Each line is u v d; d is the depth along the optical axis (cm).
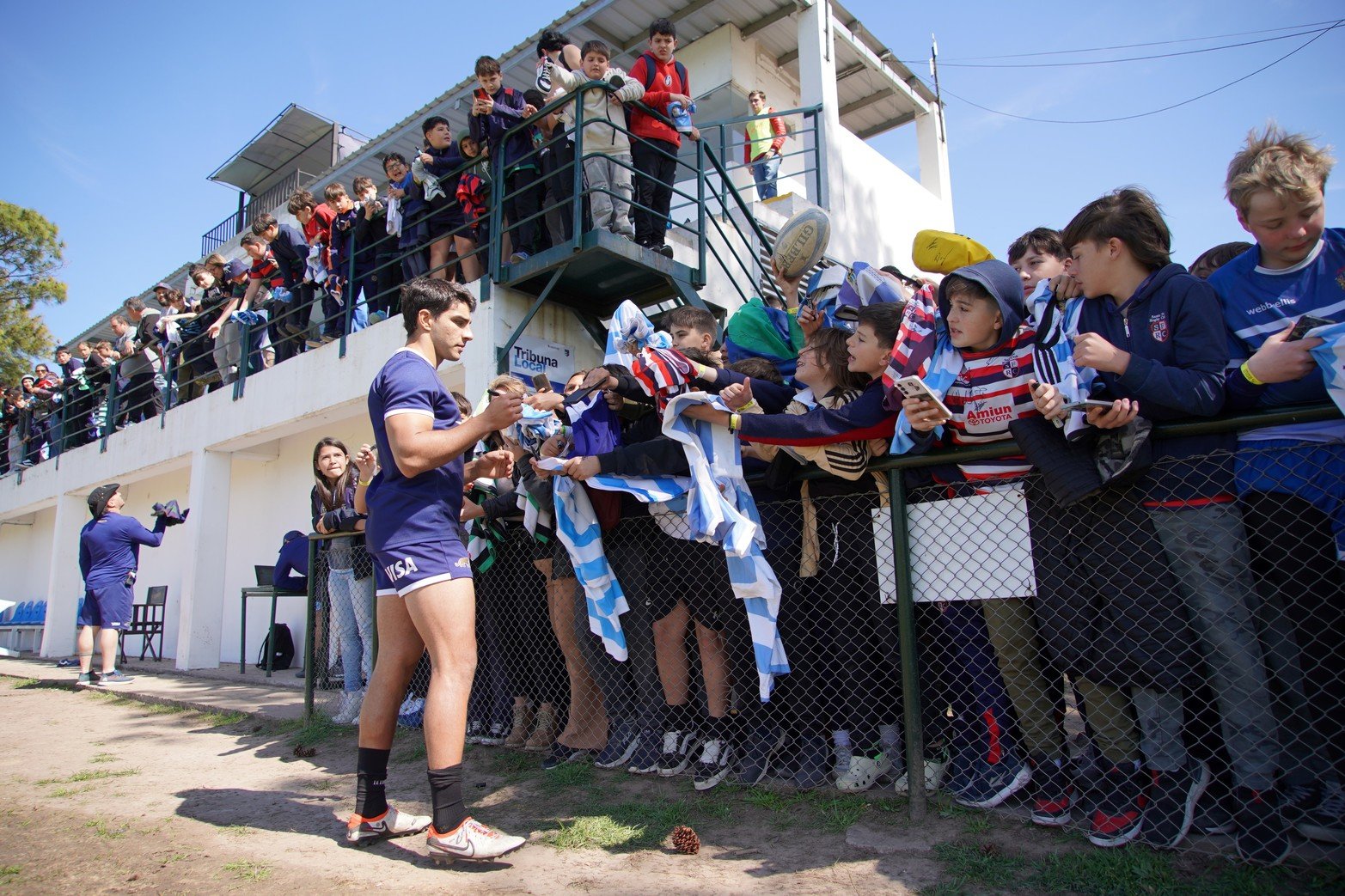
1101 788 244
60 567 1173
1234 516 230
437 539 281
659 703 344
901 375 263
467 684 279
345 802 352
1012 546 263
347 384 698
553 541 371
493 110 564
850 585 302
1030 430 245
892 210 930
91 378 1221
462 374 636
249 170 1836
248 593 794
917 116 1123
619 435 361
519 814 315
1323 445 221
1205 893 209
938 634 289
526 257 563
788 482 314
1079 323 251
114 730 567
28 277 2152
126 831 319
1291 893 206
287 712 566
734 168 903
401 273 710
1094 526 248
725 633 327
